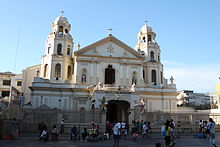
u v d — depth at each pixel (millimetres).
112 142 22125
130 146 18734
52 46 52188
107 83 51312
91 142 21844
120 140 23938
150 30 59312
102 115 33906
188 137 27875
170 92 51969
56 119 32969
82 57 49281
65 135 28922
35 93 46250
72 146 18359
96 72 49094
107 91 39875
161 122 38031
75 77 48156
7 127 23766
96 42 50188
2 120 23531
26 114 32562
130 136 29188
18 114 29453
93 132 23062
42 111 33062
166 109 51188
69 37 54406
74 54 48625
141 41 59156
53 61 50625
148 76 54938
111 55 50750
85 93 47469
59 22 54281
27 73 57906
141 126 29781
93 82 48344
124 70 50594
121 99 40000
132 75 51125
